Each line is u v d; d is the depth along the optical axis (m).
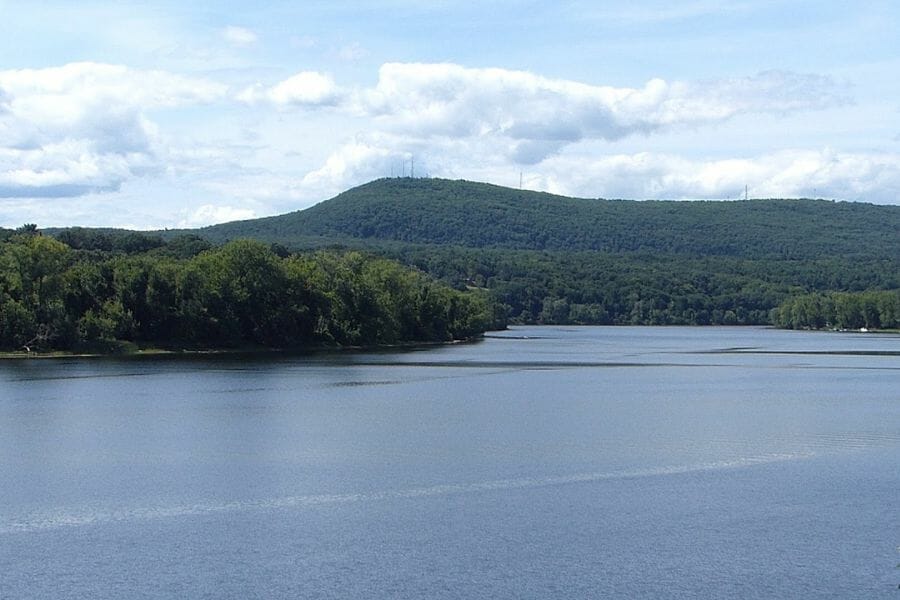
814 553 51.69
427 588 46.34
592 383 135.62
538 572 48.66
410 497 62.16
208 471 69.00
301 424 90.44
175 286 183.25
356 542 52.91
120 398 108.75
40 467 70.19
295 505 60.12
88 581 46.91
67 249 175.12
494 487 65.00
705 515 58.62
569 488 64.94
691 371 161.00
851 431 89.06
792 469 71.50
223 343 188.50
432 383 131.12
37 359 163.62
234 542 52.72
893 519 57.91
